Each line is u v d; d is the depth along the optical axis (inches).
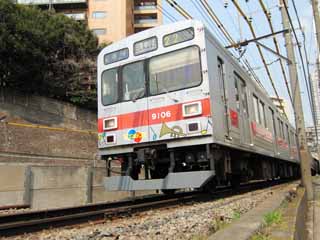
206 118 284.7
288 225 141.8
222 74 340.2
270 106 564.7
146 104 319.0
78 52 903.1
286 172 754.8
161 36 325.1
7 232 177.5
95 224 212.7
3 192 379.2
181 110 297.9
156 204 286.8
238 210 239.5
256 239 115.3
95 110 878.4
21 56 711.1
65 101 837.8
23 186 400.8
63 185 441.7
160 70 319.0
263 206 198.5
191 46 305.7
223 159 324.8
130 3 1800.0
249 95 430.3
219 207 258.1
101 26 1658.5
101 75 359.3
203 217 209.8
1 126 534.0
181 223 192.2
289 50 435.5
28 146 574.6
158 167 340.5
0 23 687.1
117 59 350.3
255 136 428.8
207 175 278.4
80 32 949.2
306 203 319.3
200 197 333.1
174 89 305.4
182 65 307.1
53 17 888.9
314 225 212.1
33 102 690.2
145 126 315.9
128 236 164.7
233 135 336.8
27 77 734.5
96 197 483.5
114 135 335.0
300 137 413.4
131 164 325.7
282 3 439.8
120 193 526.0
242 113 384.5
